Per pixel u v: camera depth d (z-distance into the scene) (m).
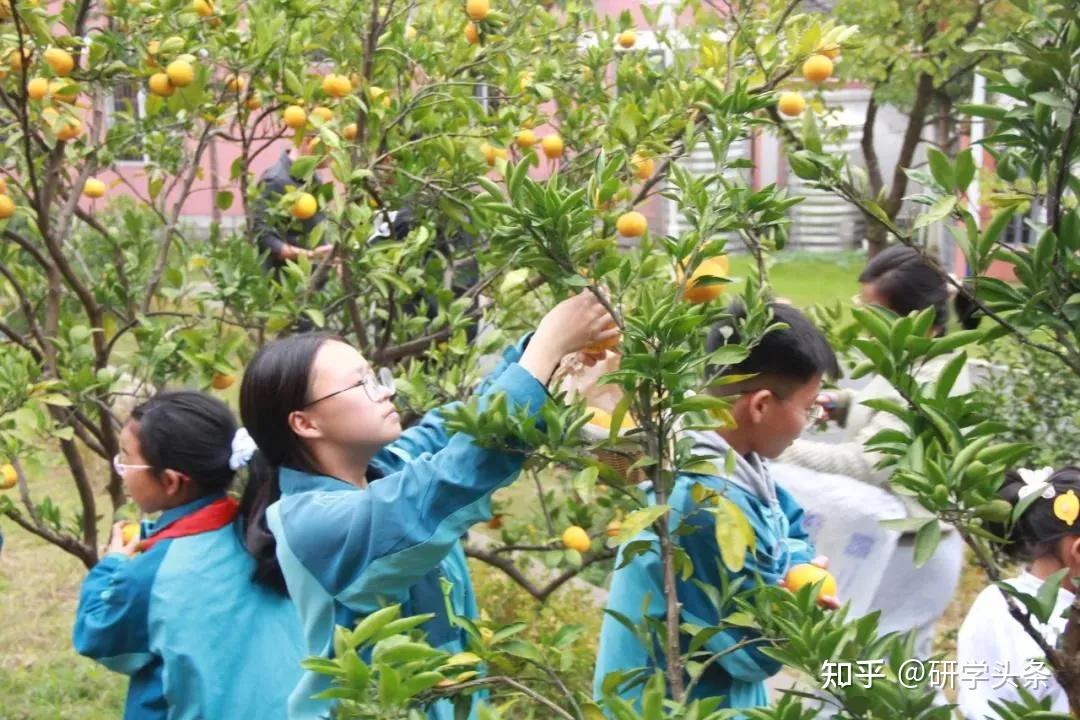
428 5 4.36
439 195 3.57
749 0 3.44
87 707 4.43
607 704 1.60
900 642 1.63
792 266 14.55
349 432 2.15
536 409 1.87
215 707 2.22
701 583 1.93
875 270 3.22
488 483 1.91
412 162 3.69
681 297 1.79
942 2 6.32
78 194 3.71
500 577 4.57
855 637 1.64
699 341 1.81
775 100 2.29
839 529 3.20
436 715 2.02
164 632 2.26
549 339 1.91
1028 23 1.55
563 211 1.70
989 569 1.50
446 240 3.83
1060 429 4.20
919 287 3.13
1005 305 1.58
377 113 3.56
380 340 3.95
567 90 4.25
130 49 3.61
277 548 2.06
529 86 3.79
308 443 2.18
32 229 4.06
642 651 2.21
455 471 1.91
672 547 1.78
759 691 2.33
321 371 2.14
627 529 1.64
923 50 6.73
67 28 3.58
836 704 1.65
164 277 4.21
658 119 3.14
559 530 3.98
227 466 2.49
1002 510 1.43
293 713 2.03
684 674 2.17
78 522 3.81
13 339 3.53
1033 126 1.54
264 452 2.23
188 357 3.38
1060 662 1.49
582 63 4.23
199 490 2.48
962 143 8.73
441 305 3.65
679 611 1.99
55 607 5.32
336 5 3.87
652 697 1.50
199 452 2.45
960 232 1.61
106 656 2.37
